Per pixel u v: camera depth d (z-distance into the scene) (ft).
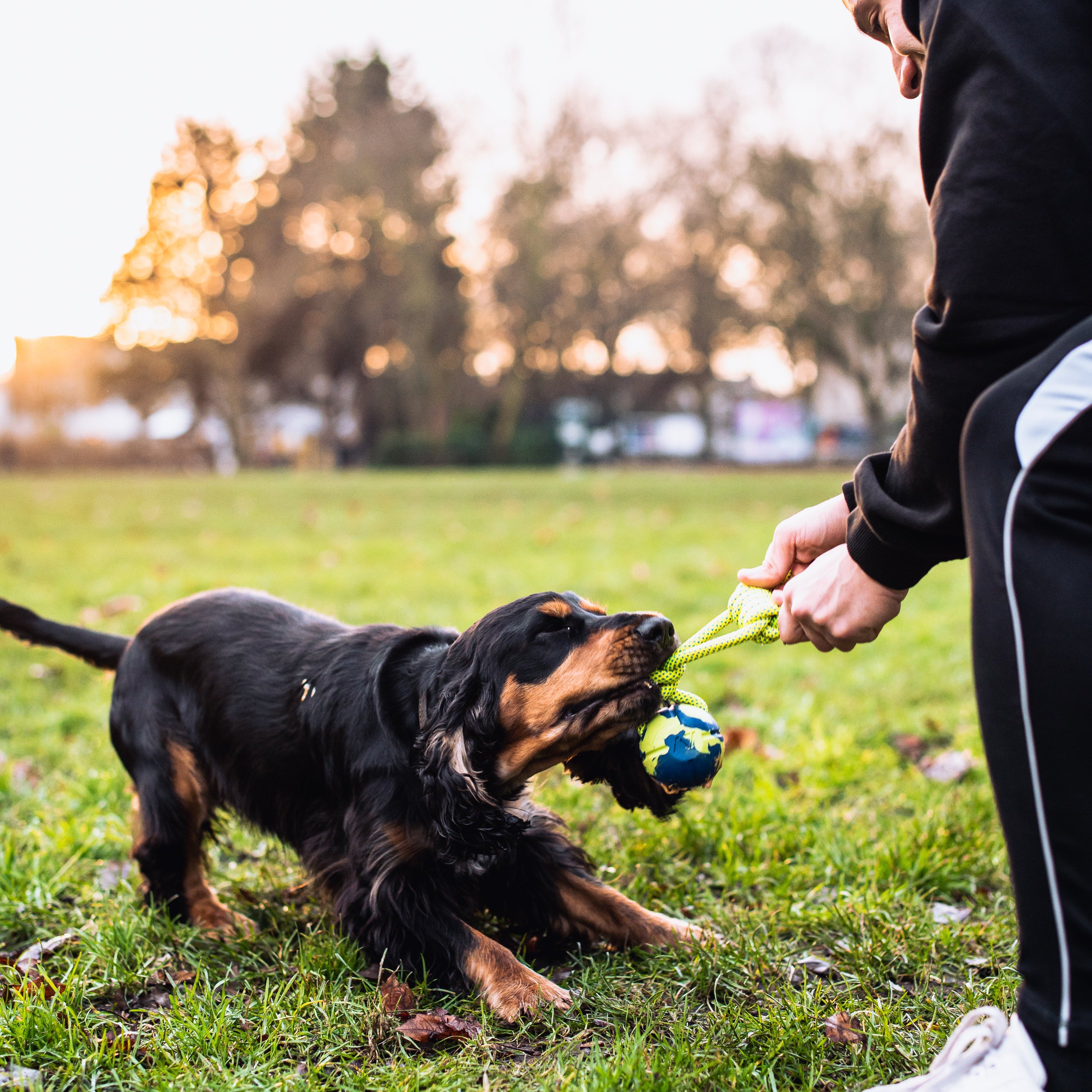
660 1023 7.31
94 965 8.35
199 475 114.93
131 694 10.02
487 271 127.13
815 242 114.93
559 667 7.76
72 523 44.86
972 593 4.93
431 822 8.09
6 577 27.09
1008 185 4.80
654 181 118.62
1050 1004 4.74
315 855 8.86
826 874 9.72
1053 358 4.66
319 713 8.85
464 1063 6.84
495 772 8.07
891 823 10.80
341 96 131.95
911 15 5.54
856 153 109.60
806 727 14.49
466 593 24.18
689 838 10.49
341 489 72.95
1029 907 4.82
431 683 8.25
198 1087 6.54
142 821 9.68
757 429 151.23
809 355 132.77
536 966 8.75
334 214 132.46
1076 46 4.74
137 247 128.36
